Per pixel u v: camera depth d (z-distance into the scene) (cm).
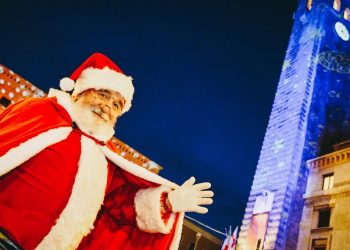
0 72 1800
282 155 2636
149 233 263
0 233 195
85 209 226
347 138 2748
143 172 267
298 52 3222
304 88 2823
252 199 2694
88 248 252
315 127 2667
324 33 3078
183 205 259
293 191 2395
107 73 270
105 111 259
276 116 2998
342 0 3322
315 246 2072
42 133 220
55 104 250
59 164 223
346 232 1925
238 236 2606
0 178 205
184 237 2694
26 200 208
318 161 2383
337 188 2123
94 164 240
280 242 2253
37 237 207
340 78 2972
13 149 203
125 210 267
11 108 239
